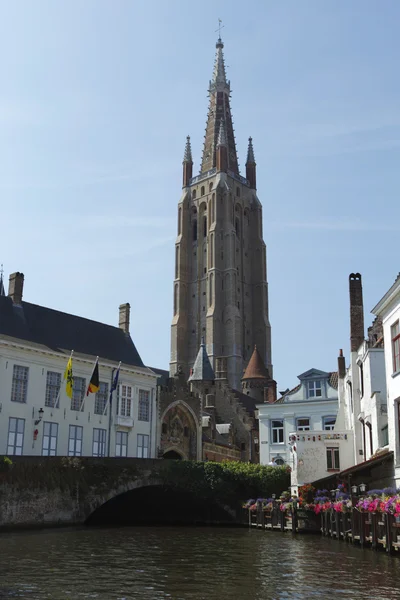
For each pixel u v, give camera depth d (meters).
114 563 21.27
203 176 132.75
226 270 122.31
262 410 58.16
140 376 52.75
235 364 115.31
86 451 46.97
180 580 17.92
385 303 29.17
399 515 21.44
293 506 35.12
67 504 35.47
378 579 17.84
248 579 18.12
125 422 50.38
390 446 28.84
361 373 40.84
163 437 54.91
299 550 25.48
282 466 44.88
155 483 40.41
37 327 47.53
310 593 15.84
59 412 45.53
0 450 41.09
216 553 24.66
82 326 52.03
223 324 119.75
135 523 44.00
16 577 17.80
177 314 124.56
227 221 125.12
